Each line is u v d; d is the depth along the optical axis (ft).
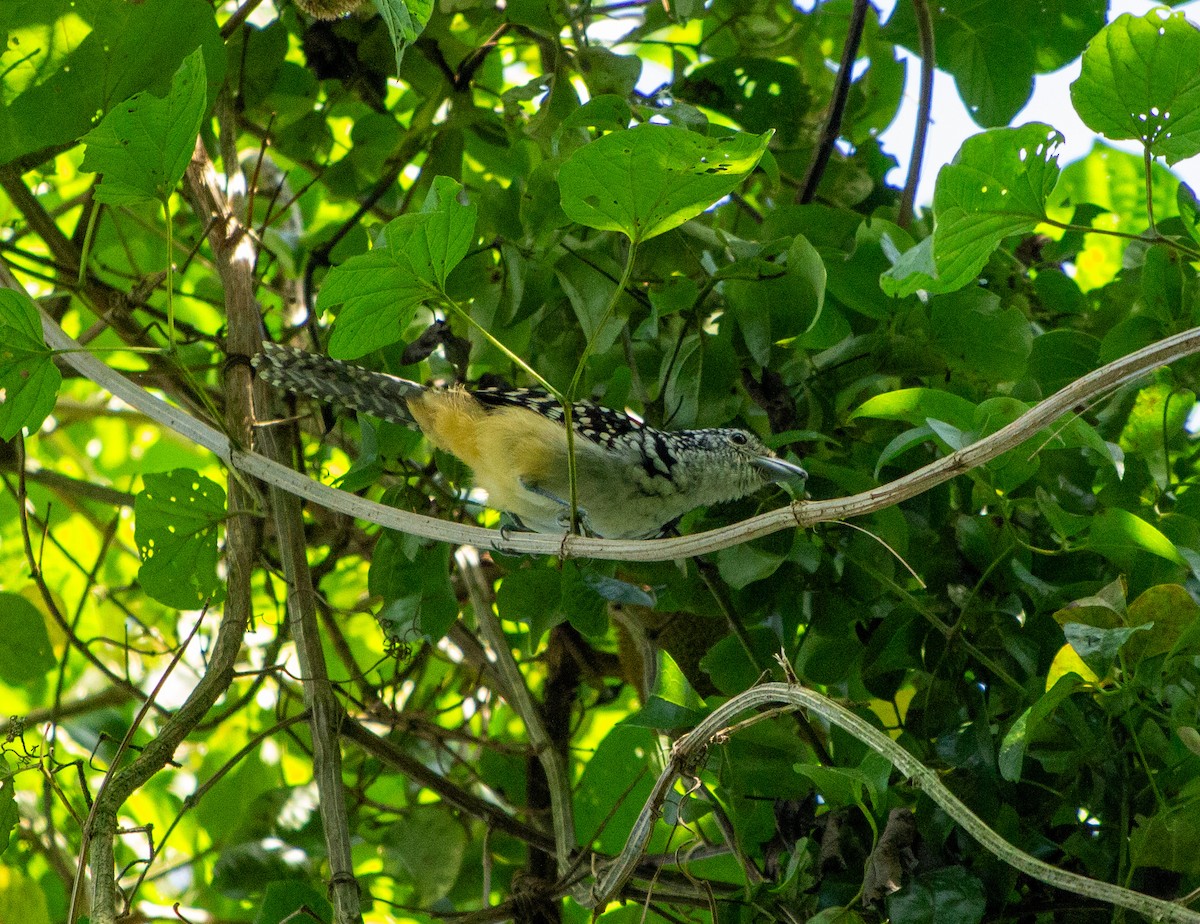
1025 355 23.77
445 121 29.60
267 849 28.89
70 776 33.73
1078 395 15.46
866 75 32.68
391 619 25.14
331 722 23.03
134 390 20.77
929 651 22.48
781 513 16.53
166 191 18.58
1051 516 20.79
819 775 19.25
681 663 27.32
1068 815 21.47
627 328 26.00
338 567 35.60
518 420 24.12
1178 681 19.69
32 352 18.94
